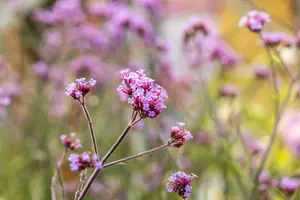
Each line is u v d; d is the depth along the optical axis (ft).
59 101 3.96
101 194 3.30
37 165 3.40
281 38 2.87
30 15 4.70
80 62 3.84
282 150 4.02
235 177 2.89
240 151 3.24
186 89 4.01
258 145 3.33
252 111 4.40
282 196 2.70
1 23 4.70
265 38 2.87
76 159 2.07
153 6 4.40
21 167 3.50
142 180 3.23
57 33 4.26
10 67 4.75
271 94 4.42
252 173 2.79
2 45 4.74
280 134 4.02
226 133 3.08
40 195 3.18
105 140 3.52
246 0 2.93
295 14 5.03
